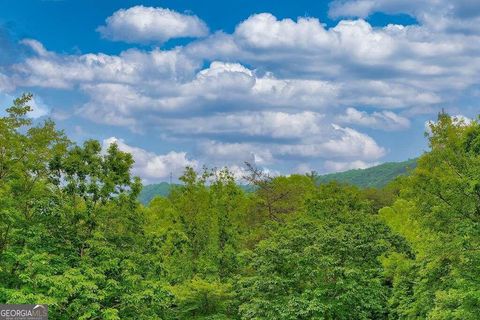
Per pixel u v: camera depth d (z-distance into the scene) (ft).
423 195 85.61
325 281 115.24
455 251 82.84
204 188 148.36
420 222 86.99
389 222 163.12
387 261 119.65
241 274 141.18
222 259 141.18
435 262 85.46
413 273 112.68
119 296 99.30
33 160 93.20
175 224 143.54
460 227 81.51
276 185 186.70
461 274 83.35
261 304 111.45
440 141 87.04
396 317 133.69
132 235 105.91
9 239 94.63
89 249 99.81
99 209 102.06
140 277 98.58
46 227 97.71
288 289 115.75
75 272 90.12
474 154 86.43
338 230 128.57
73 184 99.71
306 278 115.85
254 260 119.14
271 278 114.32
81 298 92.12
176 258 136.46
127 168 105.29
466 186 80.53
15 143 91.81
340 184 176.14
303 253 113.50
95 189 99.81
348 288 110.22
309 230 131.44
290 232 124.67
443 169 85.25
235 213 147.23
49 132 97.50
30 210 96.84
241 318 120.78
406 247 136.77
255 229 158.92
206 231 144.25
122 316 99.35
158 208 161.48
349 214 147.23
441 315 82.53
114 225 104.22
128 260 98.58
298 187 190.39
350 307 113.19
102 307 97.71
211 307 128.06
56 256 93.81
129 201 105.19
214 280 132.05
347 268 112.78
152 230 126.00
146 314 102.27
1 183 91.86
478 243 82.12
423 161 87.35
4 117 93.81
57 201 96.89
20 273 90.22
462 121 88.33
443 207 83.41
